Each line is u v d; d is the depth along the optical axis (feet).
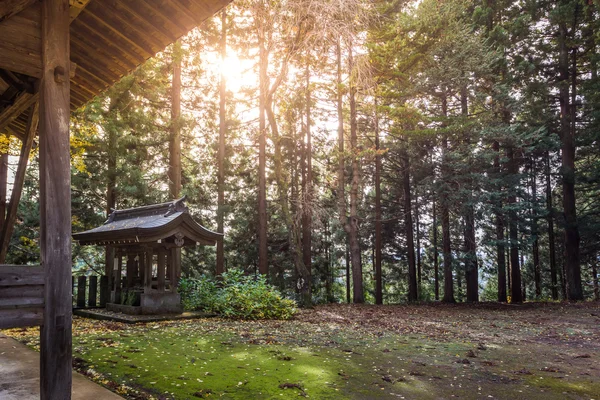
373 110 58.90
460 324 37.52
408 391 14.82
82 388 12.55
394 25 56.34
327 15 45.29
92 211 50.57
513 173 66.90
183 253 63.57
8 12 9.74
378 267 67.92
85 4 11.06
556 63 67.97
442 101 65.41
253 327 28.73
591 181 68.13
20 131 19.47
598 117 63.52
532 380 17.12
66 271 9.64
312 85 63.31
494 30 64.49
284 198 53.52
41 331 9.50
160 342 21.48
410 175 74.49
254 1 48.52
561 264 90.07
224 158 56.29
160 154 55.11
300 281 50.70
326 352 21.03
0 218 36.58
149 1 11.73
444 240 64.95
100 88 16.38
